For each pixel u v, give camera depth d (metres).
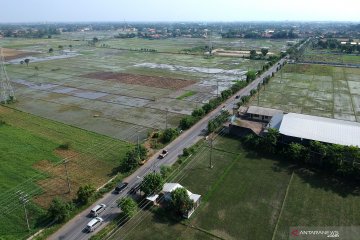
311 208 50.00
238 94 115.12
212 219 47.66
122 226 46.34
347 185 56.12
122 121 88.38
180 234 44.72
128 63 187.00
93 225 45.44
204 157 66.94
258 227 45.91
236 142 73.88
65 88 126.94
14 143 73.69
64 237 44.28
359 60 190.00
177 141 74.75
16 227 45.91
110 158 66.62
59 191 55.06
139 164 63.50
